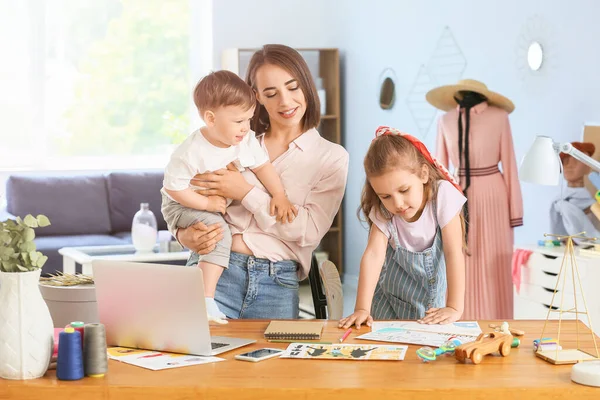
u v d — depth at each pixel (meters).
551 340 1.89
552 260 3.78
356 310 2.12
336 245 7.14
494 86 4.86
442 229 2.19
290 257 2.31
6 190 6.39
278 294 2.30
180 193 2.23
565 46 4.20
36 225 1.66
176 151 2.24
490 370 1.68
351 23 6.88
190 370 1.67
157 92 7.12
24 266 1.64
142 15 7.04
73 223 6.34
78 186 6.42
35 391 1.57
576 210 4.02
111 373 1.65
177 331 1.79
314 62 7.25
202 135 2.23
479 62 5.00
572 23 4.14
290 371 1.66
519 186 4.24
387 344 1.87
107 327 1.87
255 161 2.25
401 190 2.08
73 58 6.90
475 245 4.21
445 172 2.20
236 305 2.29
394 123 6.14
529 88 4.51
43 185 6.32
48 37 6.80
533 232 4.46
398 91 6.04
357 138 6.86
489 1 4.85
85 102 6.96
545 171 2.21
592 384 1.56
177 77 7.16
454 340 1.82
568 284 3.69
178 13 7.12
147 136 7.13
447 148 4.40
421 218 2.20
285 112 2.21
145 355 1.79
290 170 2.29
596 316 3.56
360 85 6.75
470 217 4.20
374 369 1.68
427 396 1.54
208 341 1.77
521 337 1.96
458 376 1.63
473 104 4.24
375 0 6.39
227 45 7.10
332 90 7.05
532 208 4.46
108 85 7.01
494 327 2.05
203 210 2.26
